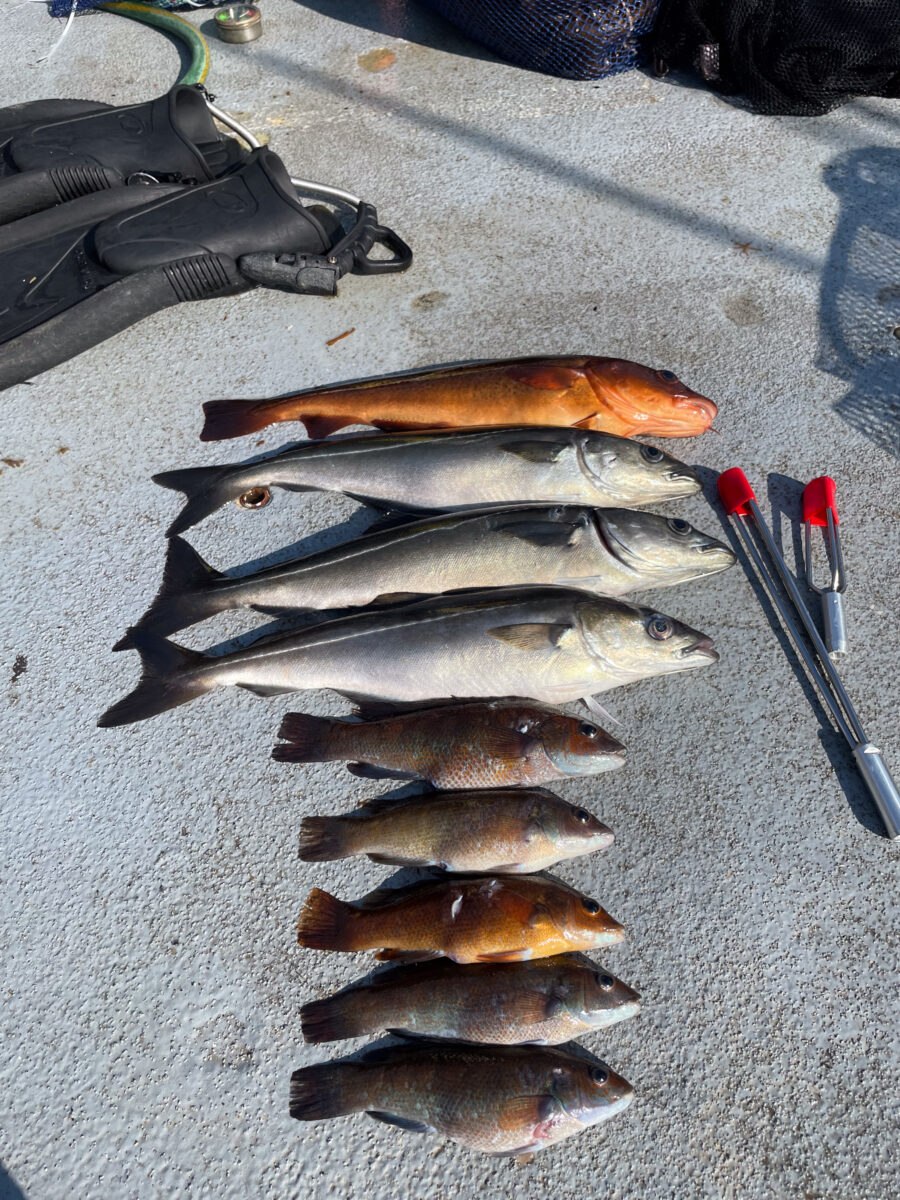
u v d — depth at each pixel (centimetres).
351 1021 58
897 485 81
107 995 63
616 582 72
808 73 109
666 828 66
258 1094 59
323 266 93
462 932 58
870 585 76
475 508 75
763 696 71
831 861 64
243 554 80
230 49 134
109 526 84
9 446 90
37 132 103
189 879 66
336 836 63
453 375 80
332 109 121
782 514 80
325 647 69
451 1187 56
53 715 74
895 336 91
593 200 107
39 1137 59
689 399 79
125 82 130
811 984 60
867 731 69
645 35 117
